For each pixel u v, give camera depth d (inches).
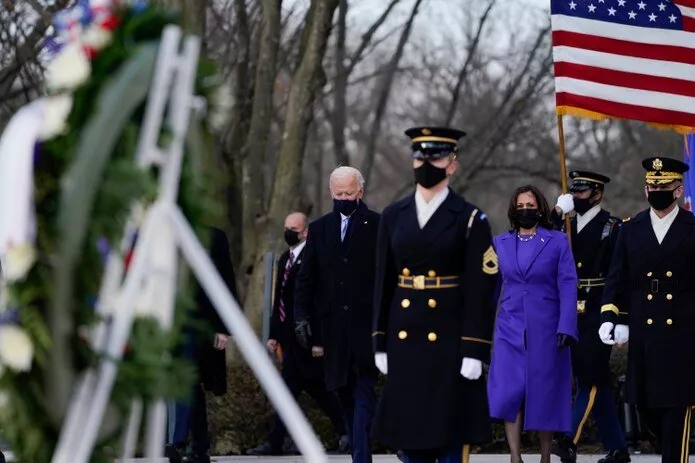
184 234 269.1
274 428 736.3
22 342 266.4
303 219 716.7
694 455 714.2
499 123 1852.9
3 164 273.7
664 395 572.4
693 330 574.9
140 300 273.1
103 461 278.5
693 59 724.0
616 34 721.6
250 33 1331.2
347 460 689.6
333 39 1788.9
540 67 1791.3
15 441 274.2
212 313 588.4
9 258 267.3
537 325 590.6
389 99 2145.7
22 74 1194.0
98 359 265.4
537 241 594.2
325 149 2289.6
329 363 587.8
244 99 1242.0
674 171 578.6
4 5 1138.7
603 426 663.8
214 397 758.5
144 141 268.5
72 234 264.8
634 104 721.0
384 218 456.4
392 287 457.1
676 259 578.2
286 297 713.0
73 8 288.4
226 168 1164.5
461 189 1668.3
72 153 270.7
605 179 677.9
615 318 593.3
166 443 627.8
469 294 437.4
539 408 587.2
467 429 439.2
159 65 269.1
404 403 442.9
